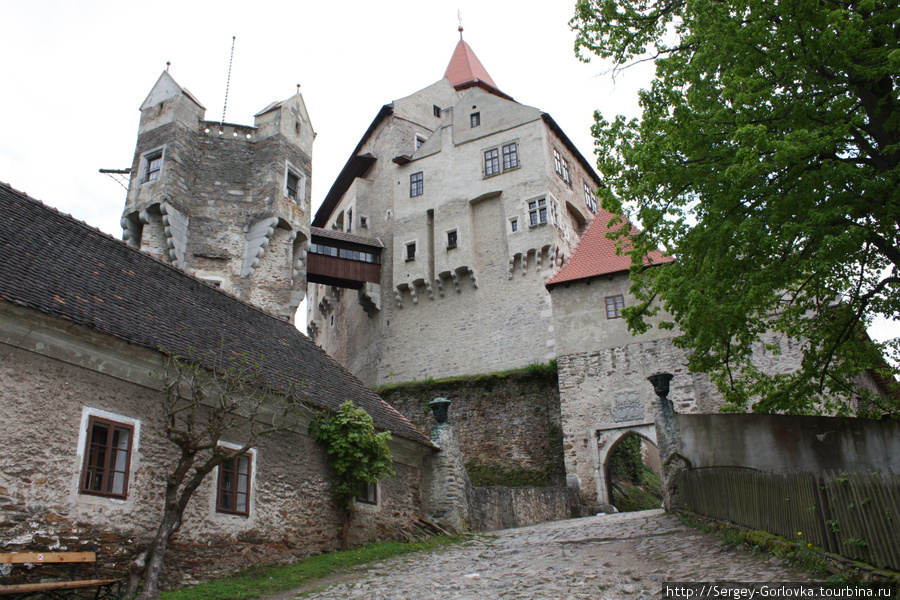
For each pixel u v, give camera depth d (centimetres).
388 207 3681
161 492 982
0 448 802
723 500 1138
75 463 880
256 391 1164
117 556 898
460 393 2733
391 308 3441
